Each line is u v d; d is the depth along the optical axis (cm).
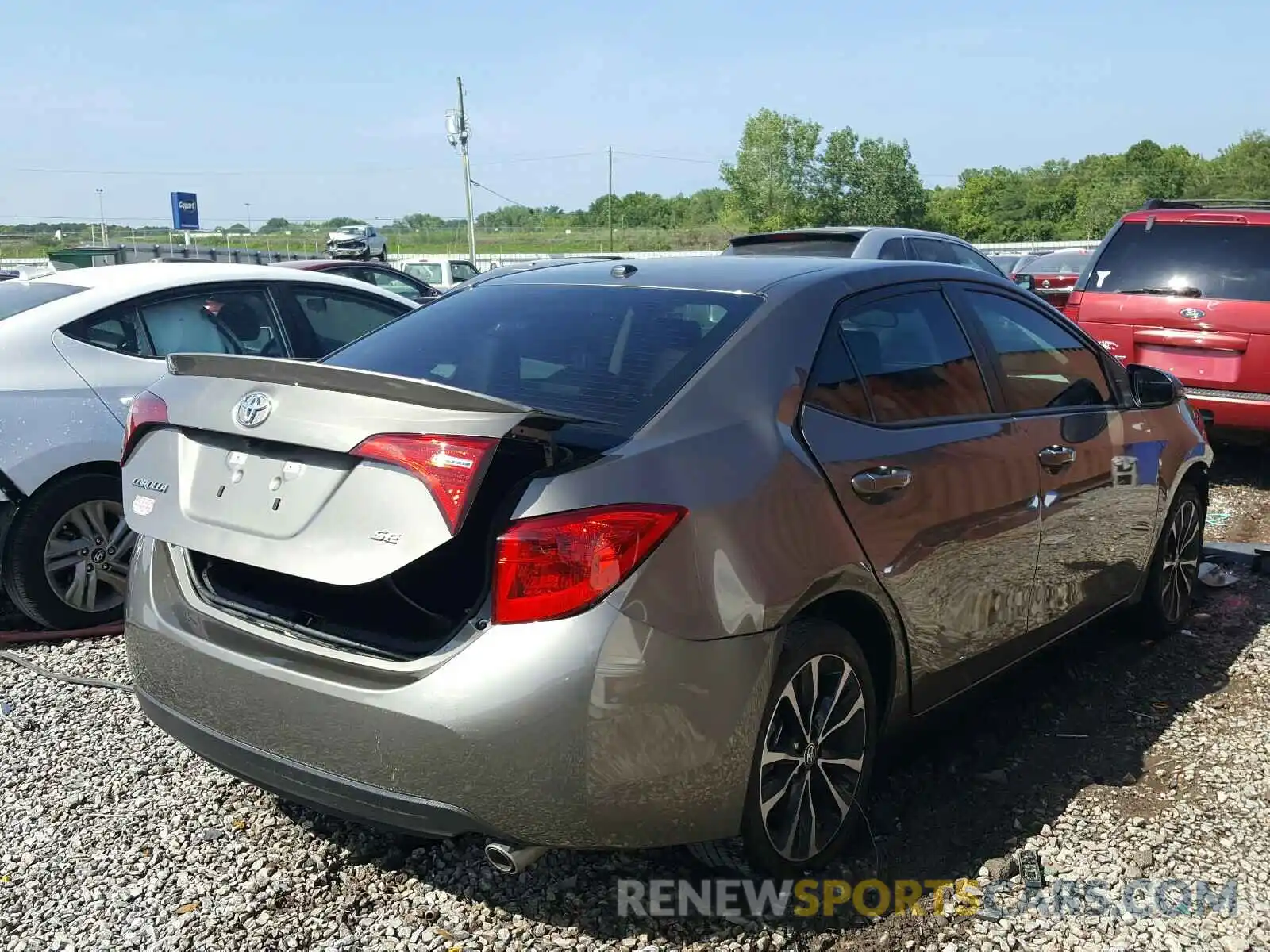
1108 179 9700
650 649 256
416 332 365
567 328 336
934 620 342
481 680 250
